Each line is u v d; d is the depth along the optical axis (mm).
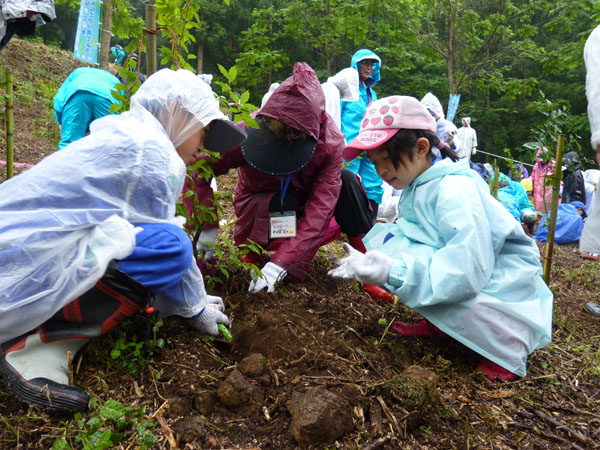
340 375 1918
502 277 2107
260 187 2805
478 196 2090
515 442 1724
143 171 1614
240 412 1660
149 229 1661
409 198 2342
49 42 17094
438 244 2145
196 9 2486
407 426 1696
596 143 2941
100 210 1576
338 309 2564
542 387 2158
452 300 1965
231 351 2084
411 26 14852
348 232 3168
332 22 15289
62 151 1619
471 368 2209
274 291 2613
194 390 1733
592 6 12695
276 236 2781
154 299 1812
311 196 2812
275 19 15555
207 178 2320
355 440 1583
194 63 21906
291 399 1656
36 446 1424
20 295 1477
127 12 7824
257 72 15836
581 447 1752
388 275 2025
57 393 1520
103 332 1677
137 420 1544
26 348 1601
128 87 2188
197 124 1821
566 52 13398
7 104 2711
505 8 14594
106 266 1537
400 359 2172
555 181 3156
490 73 15227
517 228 2102
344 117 5113
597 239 3443
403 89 18234
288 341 2078
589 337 2867
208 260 2736
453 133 7316
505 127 21438
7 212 1483
